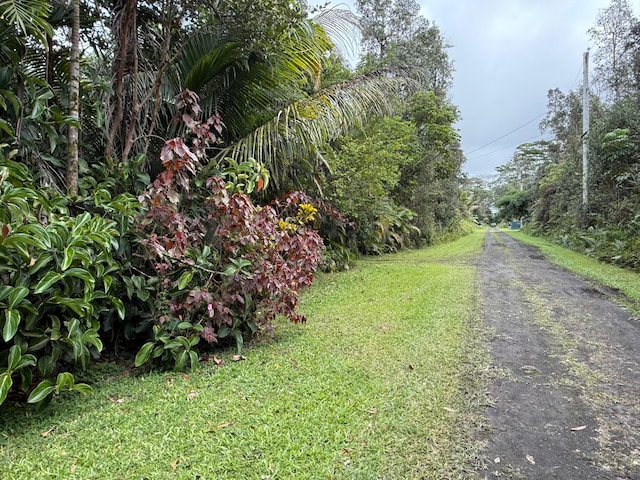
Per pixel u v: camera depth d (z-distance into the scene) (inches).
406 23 718.5
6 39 114.7
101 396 103.3
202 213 149.5
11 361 82.8
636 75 439.5
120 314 107.3
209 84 176.9
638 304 203.2
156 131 172.7
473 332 156.9
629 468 75.2
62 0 139.6
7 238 81.2
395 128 438.3
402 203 630.5
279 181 254.8
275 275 139.0
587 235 483.2
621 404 100.6
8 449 79.4
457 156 818.8
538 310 194.9
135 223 124.1
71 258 89.8
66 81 153.3
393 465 74.0
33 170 123.0
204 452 76.1
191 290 125.5
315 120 189.0
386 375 113.7
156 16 159.2
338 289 249.3
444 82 777.6
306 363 122.3
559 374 118.8
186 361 122.3
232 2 141.6
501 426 89.6
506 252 503.5
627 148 408.8
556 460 77.5
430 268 335.9
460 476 71.9
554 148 1000.9
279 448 77.5
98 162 148.6
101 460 74.7
